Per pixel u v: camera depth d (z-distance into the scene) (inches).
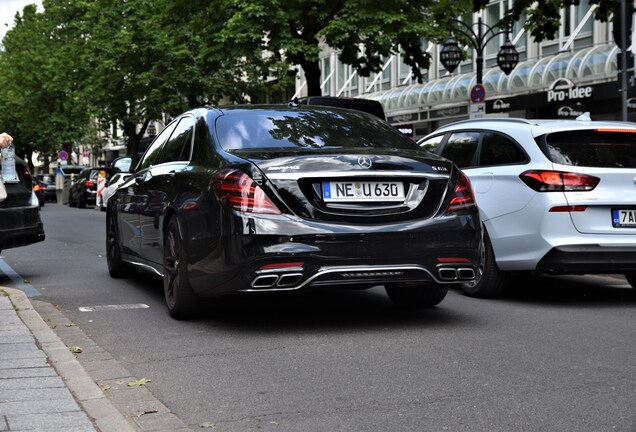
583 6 1028.5
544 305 309.0
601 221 300.4
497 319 275.9
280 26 937.5
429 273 245.3
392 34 916.0
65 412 160.1
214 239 243.1
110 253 393.4
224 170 245.4
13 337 232.2
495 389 184.4
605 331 253.1
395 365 208.5
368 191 242.7
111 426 154.1
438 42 949.2
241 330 258.7
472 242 251.4
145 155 349.4
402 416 165.6
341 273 236.7
